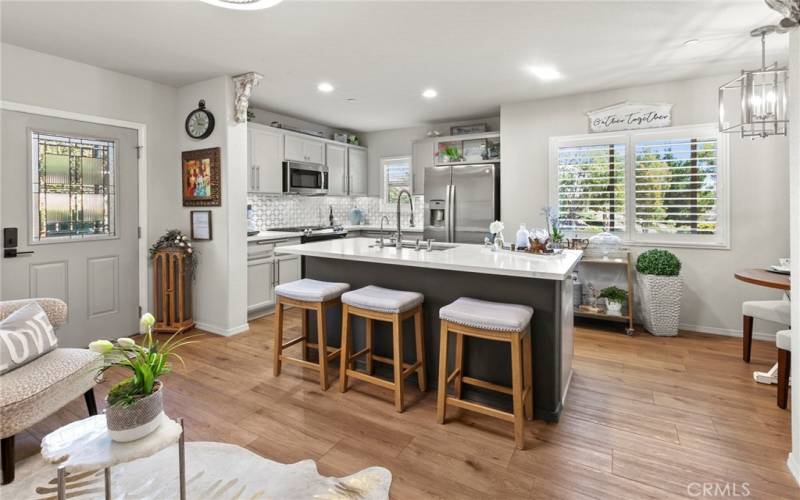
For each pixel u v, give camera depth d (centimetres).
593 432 219
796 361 180
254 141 465
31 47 303
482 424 227
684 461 193
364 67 350
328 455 198
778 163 361
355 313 255
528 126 461
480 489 175
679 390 268
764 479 179
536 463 192
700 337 379
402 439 212
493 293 250
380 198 657
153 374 138
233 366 310
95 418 145
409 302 248
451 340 263
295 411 241
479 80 386
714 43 301
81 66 335
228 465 190
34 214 315
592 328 409
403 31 279
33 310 218
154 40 292
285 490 173
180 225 407
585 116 432
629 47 308
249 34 282
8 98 296
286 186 505
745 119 296
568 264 231
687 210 394
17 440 212
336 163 592
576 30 279
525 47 308
